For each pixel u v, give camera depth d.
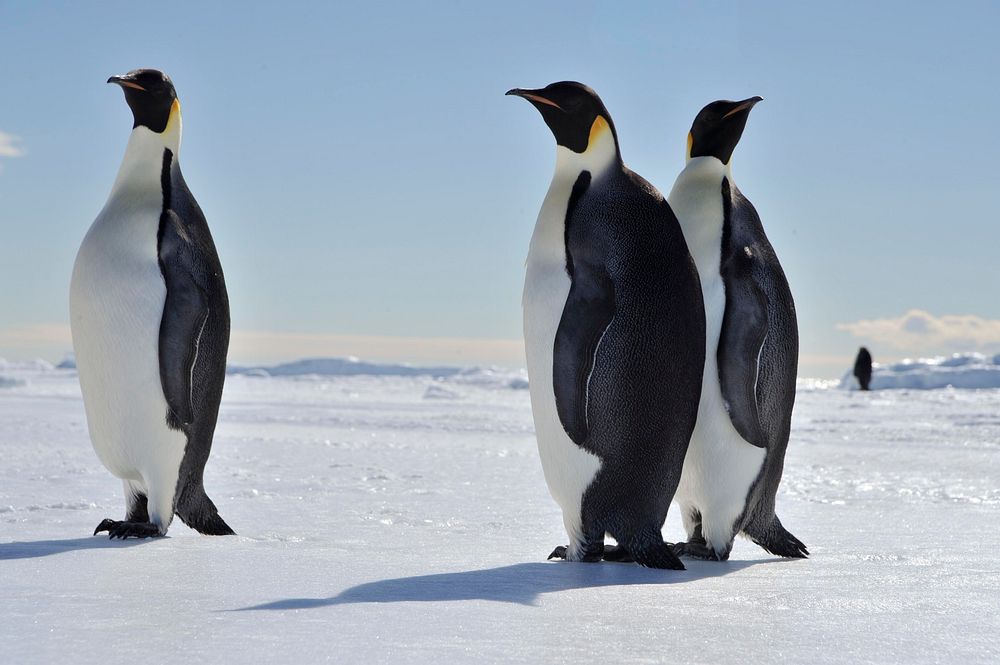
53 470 9.20
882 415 22.12
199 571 4.55
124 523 5.87
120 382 5.96
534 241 5.33
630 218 5.16
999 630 3.51
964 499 8.41
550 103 5.28
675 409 5.11
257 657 3.03
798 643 3.31
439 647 3.17
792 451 13.47
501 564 4.96
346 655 3.06
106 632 3.33
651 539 5.09
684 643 3.29
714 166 5.81
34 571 4.52
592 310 5.03
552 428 5.16
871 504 8.05
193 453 6.12
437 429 17.17
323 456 11.62
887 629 3.52
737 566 5.14
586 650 3.17
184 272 6.03
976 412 22.84
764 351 5.47
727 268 5.51
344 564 4.81
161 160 6.24
